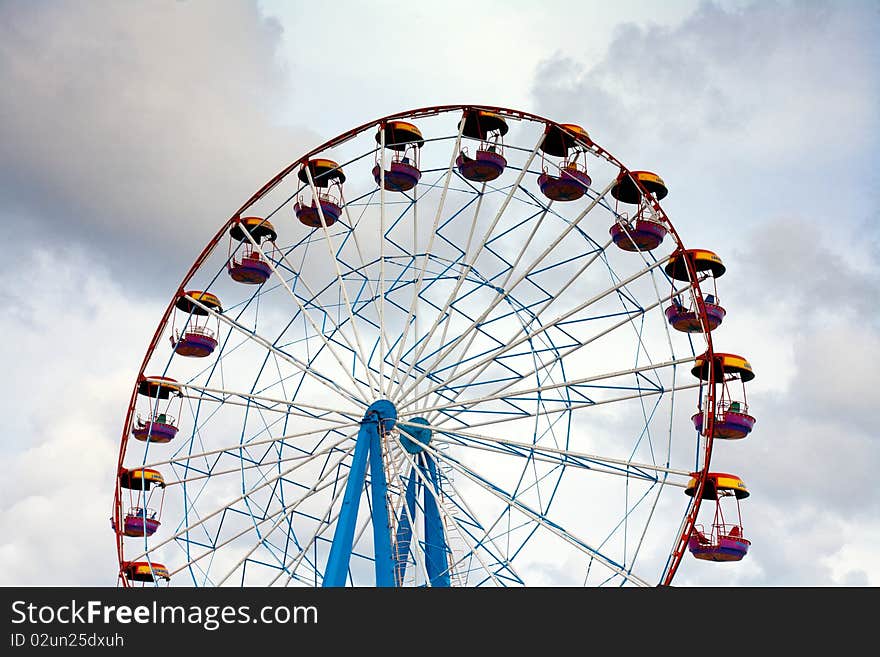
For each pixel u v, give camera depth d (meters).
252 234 43.72
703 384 36.69
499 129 40.69
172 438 42.59
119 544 39.22
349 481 34.31
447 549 36.84
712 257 37.50
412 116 39.97
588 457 36.06
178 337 42.75
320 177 43.78
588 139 39.41
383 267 38.38
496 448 38.16
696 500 33.97
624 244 39.34
